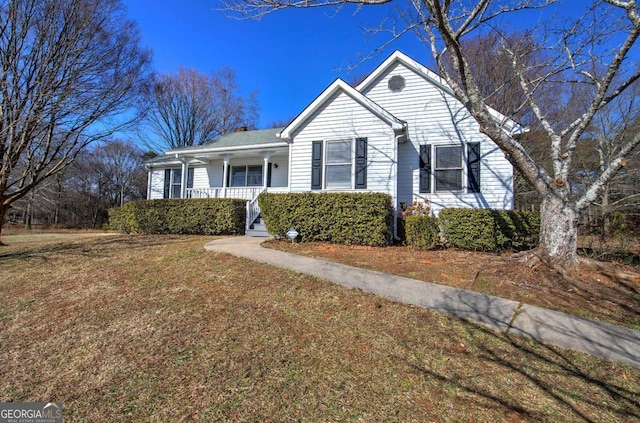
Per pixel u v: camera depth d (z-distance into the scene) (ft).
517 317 12.52
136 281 17.89
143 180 99.04
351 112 30.22
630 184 37.96
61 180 83.66
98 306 14.62
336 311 13.41
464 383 8.90
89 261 22.90
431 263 19.93
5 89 29.43
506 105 36.06
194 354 10.40
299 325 12.30
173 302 14.70
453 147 31.91
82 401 8.29
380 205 25.20
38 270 21.12
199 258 21.84
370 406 7.95
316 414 7.66
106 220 90.48
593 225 28.43
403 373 9.36
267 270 18.52
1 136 29.66
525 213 24.35
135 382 9.04
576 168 44.09
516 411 7.82
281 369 9.52
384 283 16.11
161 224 37.52
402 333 11.64
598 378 9.18
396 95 34.27
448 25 18.26
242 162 47.14
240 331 11.86
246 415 7.64
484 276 17.21
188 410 7.84
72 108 33.06
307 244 26.11
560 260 17.10
